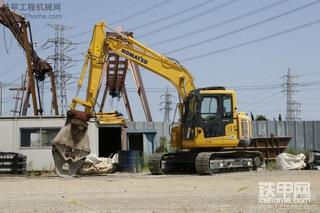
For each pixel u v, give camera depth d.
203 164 23.42
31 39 35.66
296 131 37.59
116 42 25.88
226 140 24.59
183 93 25.97
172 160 25.72
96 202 13.75
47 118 29.80
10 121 29.77
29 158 29.48
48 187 18.58
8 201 14.20
